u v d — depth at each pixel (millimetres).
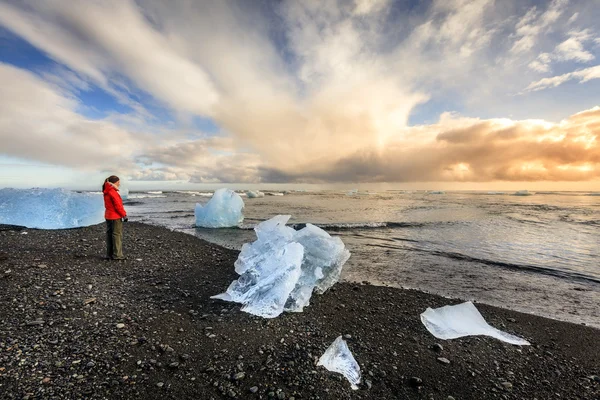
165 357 3803
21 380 3154
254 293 5621
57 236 11383
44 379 3205
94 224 14617
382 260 10469
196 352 3975
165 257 9266
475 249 12367
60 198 13938
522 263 10172
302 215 25312
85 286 6059
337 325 5098
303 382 3457
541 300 6953
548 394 3527
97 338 4117
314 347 4258
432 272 9070
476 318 5414
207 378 3451
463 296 7102
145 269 7773
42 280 6125
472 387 3600
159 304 5504
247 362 3799
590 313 6242
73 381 3219
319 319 5305
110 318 4758
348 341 4547
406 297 6723
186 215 24703
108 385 3207
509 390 3568
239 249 11461
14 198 13398
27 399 2902
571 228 18562
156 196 62250
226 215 18062
